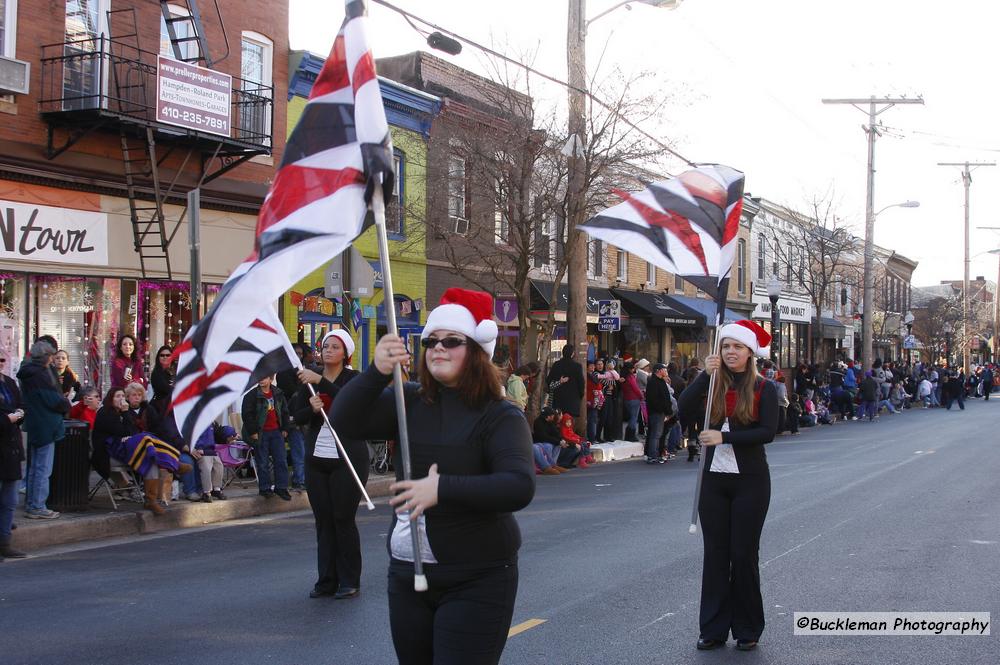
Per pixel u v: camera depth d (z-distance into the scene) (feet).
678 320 96.58
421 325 70.13
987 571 27.07
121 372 49.85
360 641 20.45
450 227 67.26
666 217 20.53
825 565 27.89
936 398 146.20
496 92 61.82
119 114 46.44
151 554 30.91
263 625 21.77
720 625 19.86
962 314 189.67
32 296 46.62
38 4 46.73
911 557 28.99
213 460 39.01
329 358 24.08
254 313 13.04
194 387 13.69
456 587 11.54
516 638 20.61
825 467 55.16
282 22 59.57
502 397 12.05
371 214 12.87
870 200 121.19
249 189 56.80
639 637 20.72
